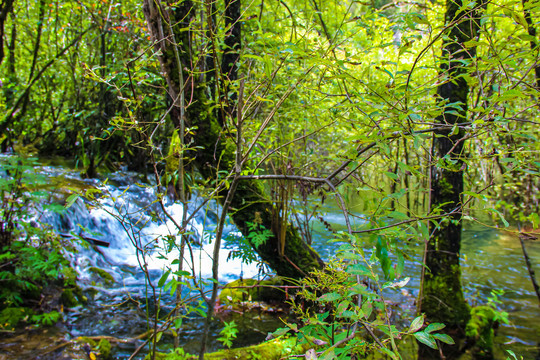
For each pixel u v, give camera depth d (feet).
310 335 3.49
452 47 7.97
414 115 3.56
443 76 4.64
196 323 11.06
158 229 18.61
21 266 10.94
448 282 9.90
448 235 9.78
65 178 20.13
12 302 10.75
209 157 9.20
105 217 17.39
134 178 22.85
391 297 12.89
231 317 11.18
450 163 4.53
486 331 10.27
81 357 8.96
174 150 5.66
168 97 9.16
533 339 10.77
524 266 17.01
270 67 4.36
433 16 8.20
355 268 2.81
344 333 3.33
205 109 8.95
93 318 11.18
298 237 10.71
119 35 16.51
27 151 24.75
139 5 13.82
